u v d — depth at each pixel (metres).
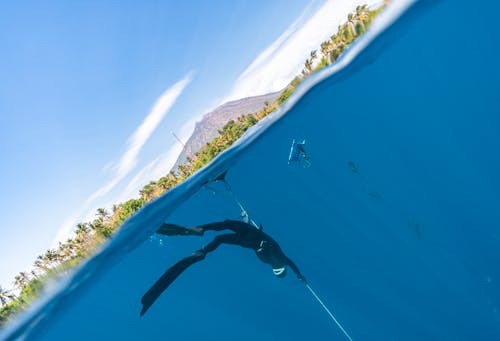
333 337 11.76
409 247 13.27
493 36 15.41
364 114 16.59
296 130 14.81
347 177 16.48
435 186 16.52
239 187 14.98
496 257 11.59
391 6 10.51
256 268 12.63
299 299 13.17
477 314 10.04
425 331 10.28
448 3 11.80
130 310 13.07
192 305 13.04
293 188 16.67
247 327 13.66
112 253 11.38
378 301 12.05
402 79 15.36
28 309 10.37
